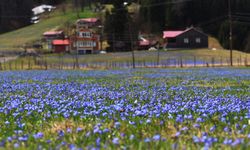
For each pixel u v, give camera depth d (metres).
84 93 21.97
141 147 7.41
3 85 29.72
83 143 8.18
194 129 9.86
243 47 178.25
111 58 122.38
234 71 61.50
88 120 11.98
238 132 9.21
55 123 11.64
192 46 171.50
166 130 9.99
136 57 123.81
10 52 161.88
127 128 10.23
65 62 110.19
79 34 163.12
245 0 196.62
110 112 13.13
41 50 174.50
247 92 23.69
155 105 15.37
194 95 21.11
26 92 23.50
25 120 12.42
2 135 9.77
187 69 73.50
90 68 86.88
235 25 180.75
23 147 7.23
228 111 13.10
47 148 7.62
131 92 22.86
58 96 20.27
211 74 51.59
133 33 174.88
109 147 7.41
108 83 33.41
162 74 53.53
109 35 173.50
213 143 7.61
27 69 84.81
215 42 187.50
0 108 14.93
